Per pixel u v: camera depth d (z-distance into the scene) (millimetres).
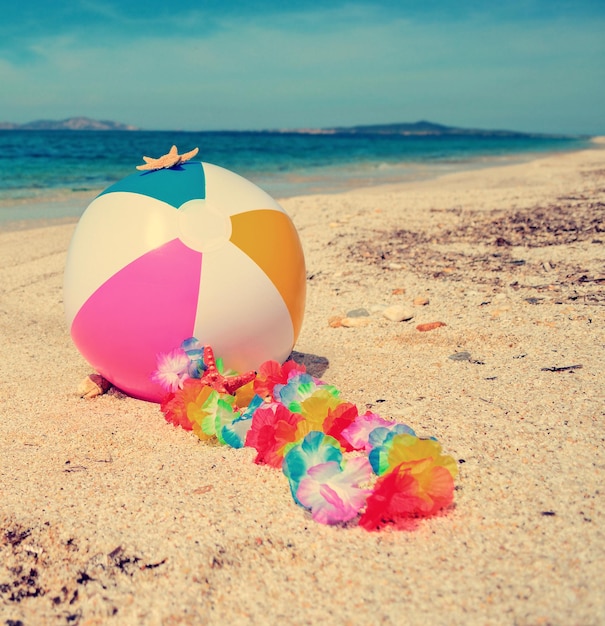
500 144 71625
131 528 2312
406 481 2248
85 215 3447
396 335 4547
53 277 6715
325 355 4227
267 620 1839
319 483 2344
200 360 3135
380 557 2080
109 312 3146
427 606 1840
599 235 7582
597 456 2602
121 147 42875
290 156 35531
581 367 3609
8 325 5125
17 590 2078
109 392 3703
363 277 6293
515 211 10109
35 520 2395
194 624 1852
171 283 3074
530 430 2861
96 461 2857
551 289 5430
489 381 3514
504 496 2367
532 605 1806
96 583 2062
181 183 3303
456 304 5207
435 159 34438
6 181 18125
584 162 25938
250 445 2771
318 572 2029
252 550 2154
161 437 3088
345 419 2801
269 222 3365
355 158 34375
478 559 2031
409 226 9133
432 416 3078
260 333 3271
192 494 2521
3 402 3594
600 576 1898
